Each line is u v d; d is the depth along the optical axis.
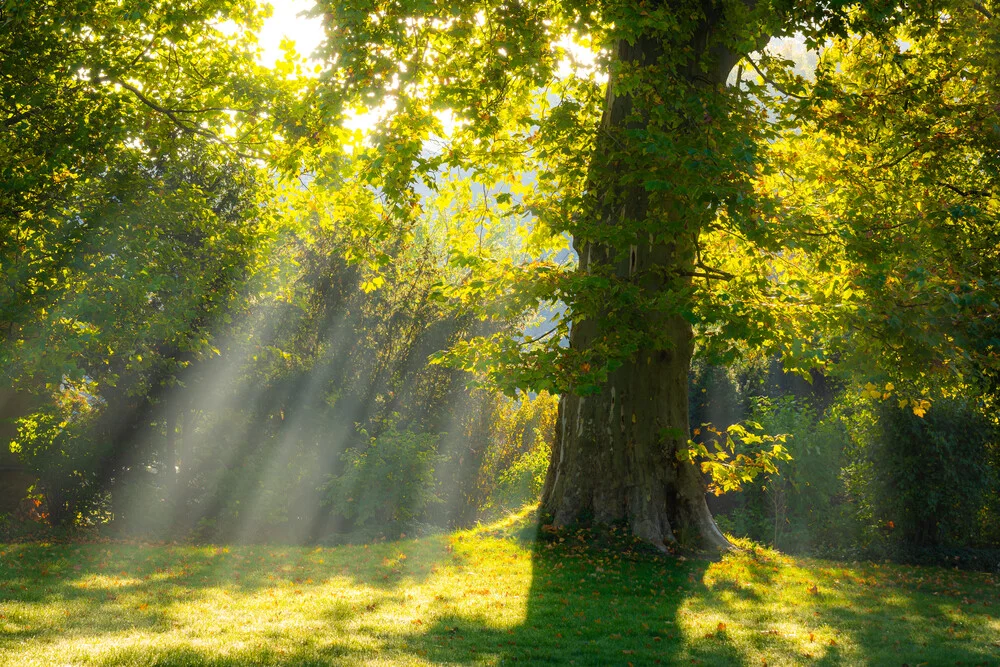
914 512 16.11
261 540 17.06
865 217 11.55
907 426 16.09
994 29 11.83
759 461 13.38
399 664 6.28
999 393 14.41
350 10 10.39
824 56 14.15
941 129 12.33
